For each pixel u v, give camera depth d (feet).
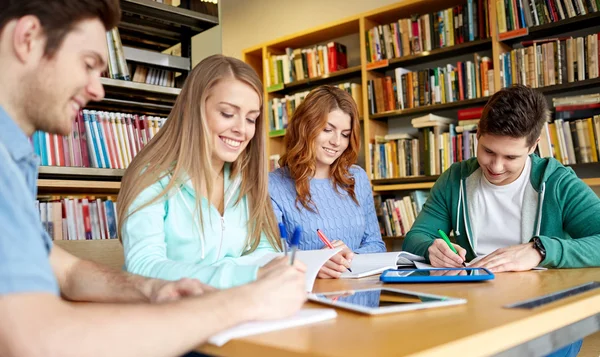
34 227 2.14
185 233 4.47
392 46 13.24
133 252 3.92
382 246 7.61
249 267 3.23
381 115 13.28
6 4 2.32
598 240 5.31
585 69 10.45
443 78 12.41
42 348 1.91
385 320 2.61
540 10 10.97
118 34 8.50
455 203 6.84
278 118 15.62
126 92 8.78
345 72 14.02
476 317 2.66
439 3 12.65
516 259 4.99
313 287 4.19
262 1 17.48
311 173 7.03
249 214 4.96
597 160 10.25
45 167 7.86
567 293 3.49
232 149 4.63
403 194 13.56
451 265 5.17
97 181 8.29
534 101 5.74
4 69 2.37
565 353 4.62
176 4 8.97
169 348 2.11
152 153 4.55
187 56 9.46
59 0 2.36
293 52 15.34
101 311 2.10
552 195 6.12
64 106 2.48
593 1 10.36
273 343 2.15
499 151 5.86
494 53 11.50
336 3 15.58
